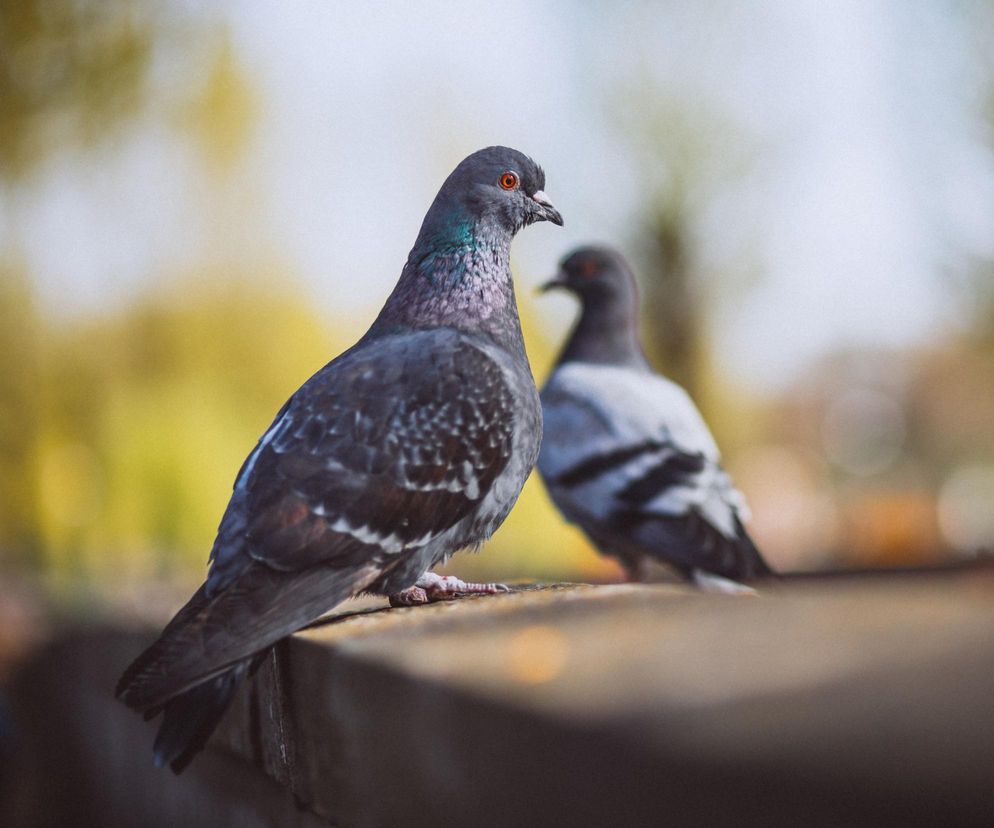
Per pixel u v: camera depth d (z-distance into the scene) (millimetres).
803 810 799
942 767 775
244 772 2787
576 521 5977
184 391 13711
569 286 6320
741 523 5832
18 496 11867
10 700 6719
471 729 1312
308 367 15102
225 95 13383
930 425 33656
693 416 6020
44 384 12141
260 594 2436
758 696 1035
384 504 2715
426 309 3273
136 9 11961
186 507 13023
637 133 13758
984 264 14039
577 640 1478
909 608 1360
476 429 2904
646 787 959
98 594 6980
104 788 4910
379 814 1662
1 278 11820
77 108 11820
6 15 11195
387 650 1698
